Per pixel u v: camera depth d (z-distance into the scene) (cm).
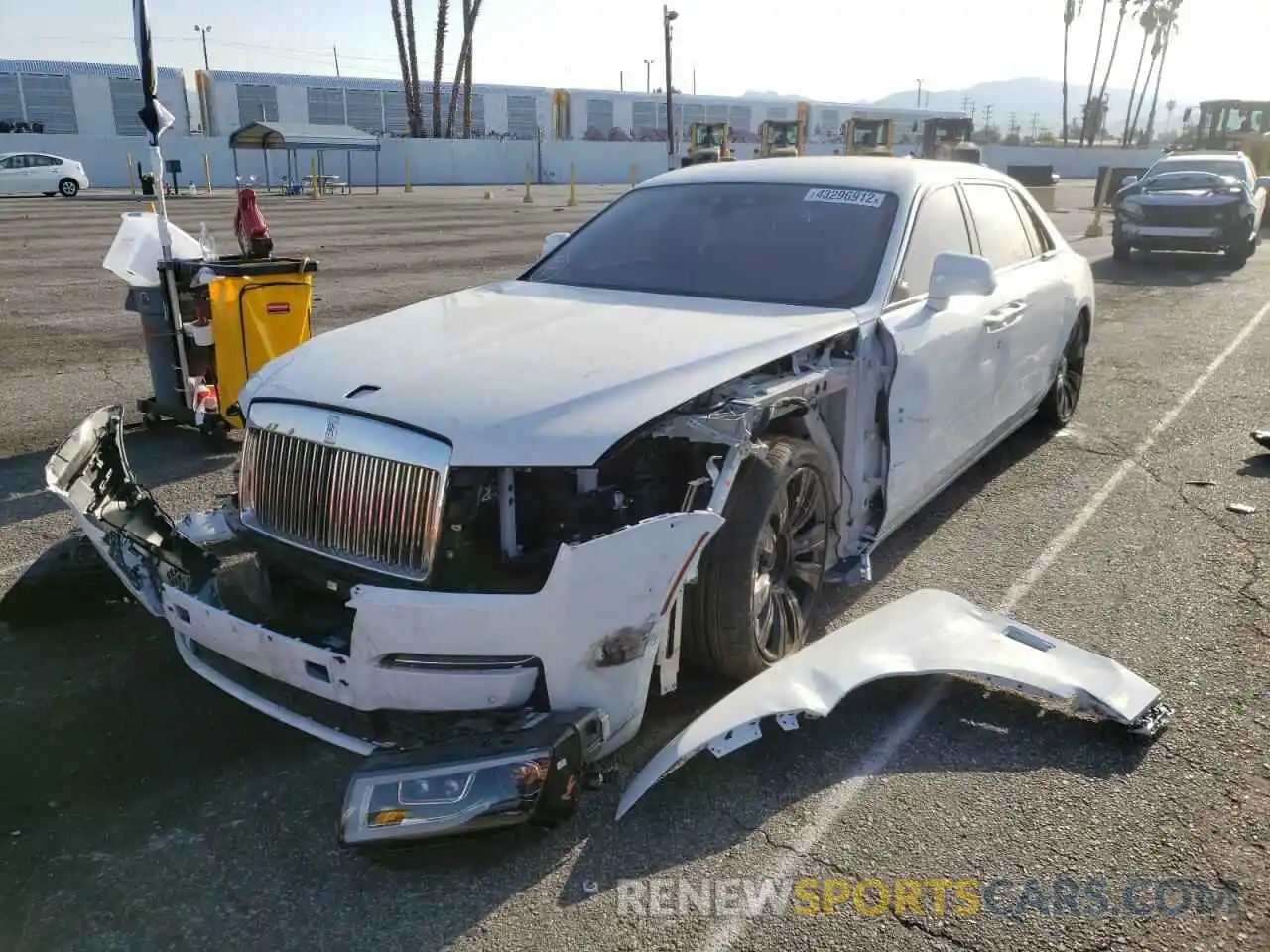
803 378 346
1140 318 1143
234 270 623
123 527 370
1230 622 418
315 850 288
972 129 3588
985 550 493
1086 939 253
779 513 346
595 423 291
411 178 4541
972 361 470
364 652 279
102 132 5028
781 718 307
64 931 258
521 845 288
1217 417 729
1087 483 589
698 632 335
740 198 469
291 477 314
